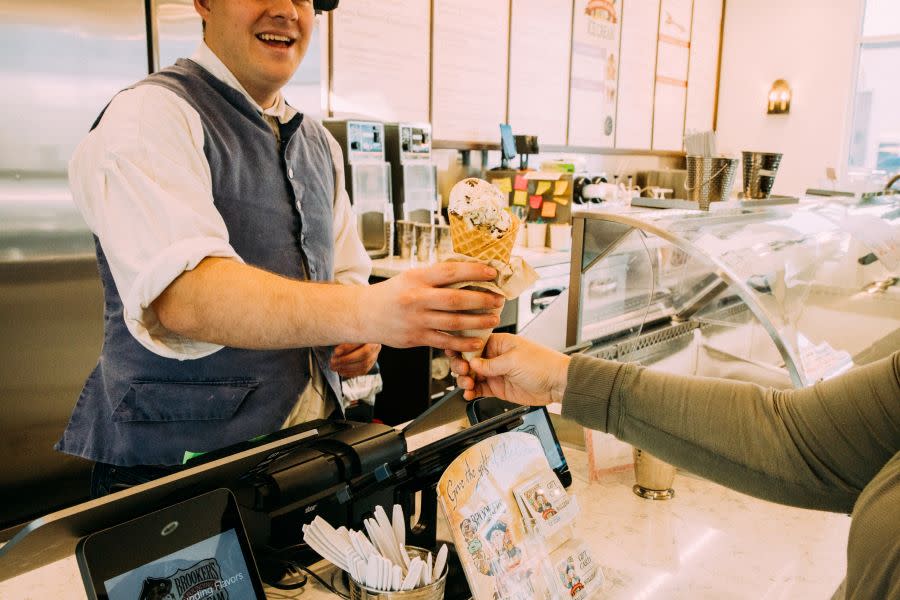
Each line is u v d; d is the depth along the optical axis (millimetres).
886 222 2371
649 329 1807
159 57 2758
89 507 700
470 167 4758
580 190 5211
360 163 3461
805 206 2223
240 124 1297
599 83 5793
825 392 914
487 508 912
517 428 1168
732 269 1531
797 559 1085
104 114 1131
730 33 7238
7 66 2389
